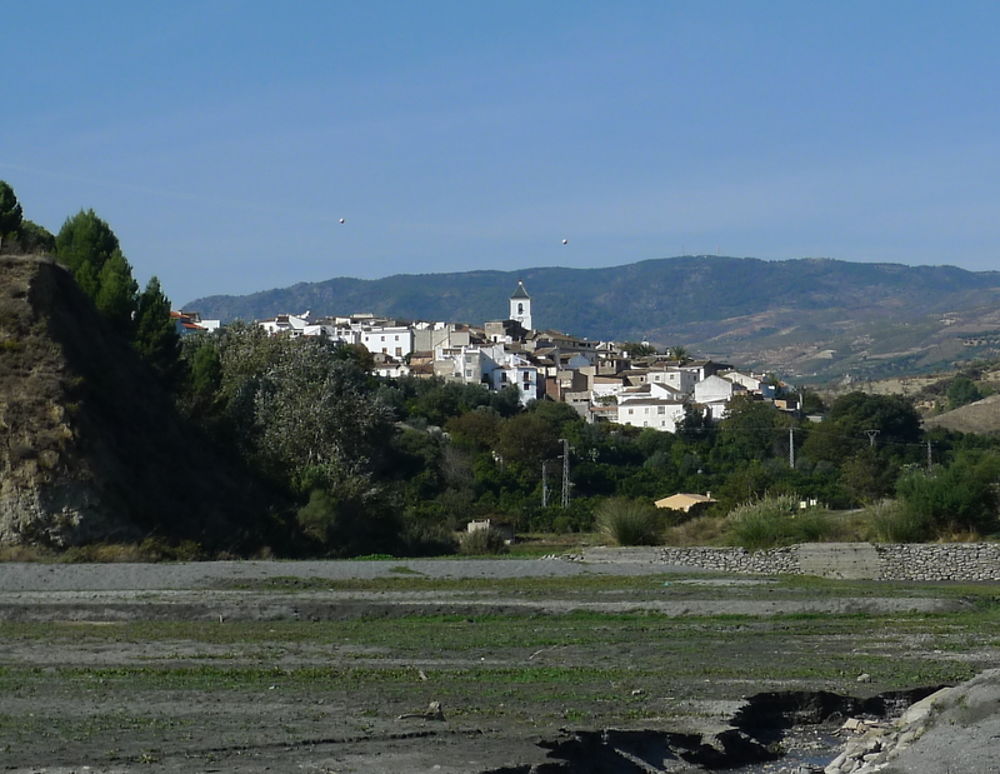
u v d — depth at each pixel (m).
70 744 16.88
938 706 20.48
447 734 18.19
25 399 49.16
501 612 32.84
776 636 29.83
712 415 167.00
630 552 51.09
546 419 143.38
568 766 17.00
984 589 43.66
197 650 26.14
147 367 65.75
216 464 61.84
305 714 19.41
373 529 63.44
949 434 138.50
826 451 126.38
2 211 77.62
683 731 19.47
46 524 46.03
